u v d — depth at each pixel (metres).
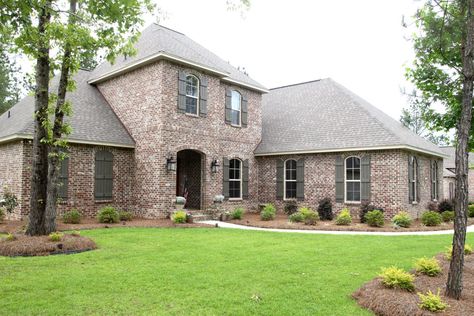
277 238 11.67
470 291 5.98
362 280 6.77
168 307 5.31
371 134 18.23
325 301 5.66
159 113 16.66
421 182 20.25
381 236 12.45
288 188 20.95
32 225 10.19
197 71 18.20
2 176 16.36
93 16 9.15
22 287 6.12
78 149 16.31
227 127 20.36
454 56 10.40
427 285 6.25
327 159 19.33
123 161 17.78
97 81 20.19
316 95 24.03
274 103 25.95
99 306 5.32
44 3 7.72
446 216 17.94
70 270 7.24
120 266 7.60
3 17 7.06
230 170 20.73
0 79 32.28
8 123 18.06
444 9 7.36
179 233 12.59
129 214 16.27
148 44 18.84
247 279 6.73
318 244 10.55
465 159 5.71
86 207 16.44
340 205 18.69
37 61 10.23
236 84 20.91
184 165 20.25
